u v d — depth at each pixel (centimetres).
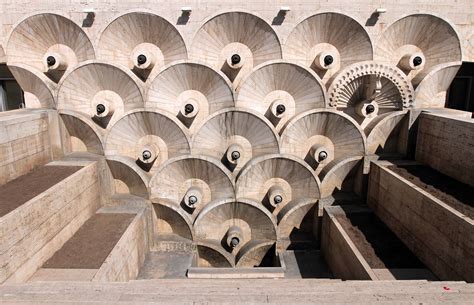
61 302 631
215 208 1677
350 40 1745
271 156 1653
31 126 1482
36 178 1390
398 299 666
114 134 1691
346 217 1580
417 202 1265
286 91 1741
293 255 1678
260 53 1759
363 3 1695
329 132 1730
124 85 1684
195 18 1689
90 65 1631
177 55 1748
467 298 665
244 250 1703
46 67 1711
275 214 1767
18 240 1033
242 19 1677
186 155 1648
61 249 1284
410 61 1733
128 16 1658
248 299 670
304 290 810
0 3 1692
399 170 1516
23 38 1717
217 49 1756
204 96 1731
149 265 1598
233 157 1612
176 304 616
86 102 1728
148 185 1681
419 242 1250
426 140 1598
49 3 1680
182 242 1694
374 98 1719
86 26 1697
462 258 1017
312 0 1678
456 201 1158
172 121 1644
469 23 1742
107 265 1168
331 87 1697
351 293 724
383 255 1277
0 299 665
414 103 1725
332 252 1523
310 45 1767
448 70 1734
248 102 1714
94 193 1619
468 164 1316
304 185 1714
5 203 1115
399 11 1708
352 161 1698
